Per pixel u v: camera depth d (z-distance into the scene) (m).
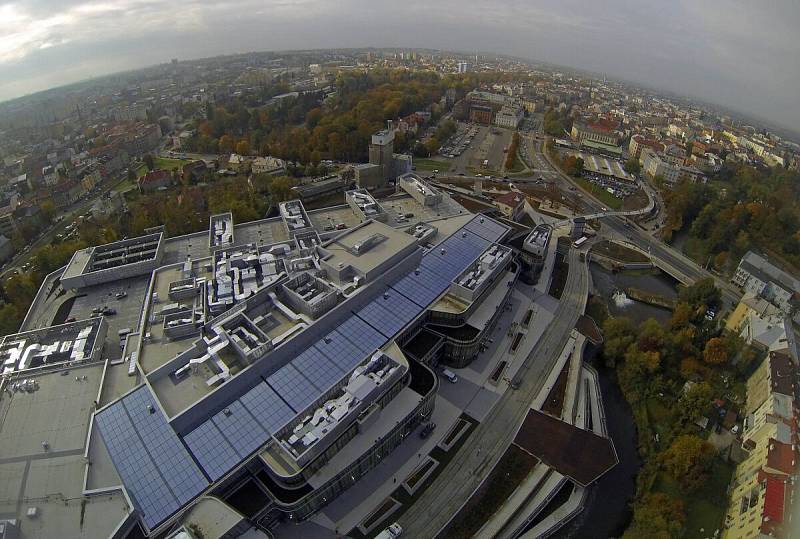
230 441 137.75
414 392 168.12
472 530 143.12
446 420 177.88
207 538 116.31
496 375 199.12
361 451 146.75
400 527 139.25
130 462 131.12
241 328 168.88
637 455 176.38
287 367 161.25
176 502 123.31
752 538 128.62
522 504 150.50
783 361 182.62
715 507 155.50
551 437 171.00
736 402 192.50
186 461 131.62
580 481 156.38
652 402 194.88
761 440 162.50
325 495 141.50
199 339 164.62
